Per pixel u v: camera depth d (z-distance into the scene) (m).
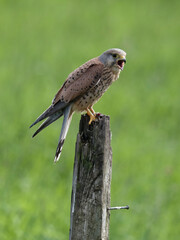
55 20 32.06
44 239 9.32
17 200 10.59
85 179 6.38
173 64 24.77
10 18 31.67
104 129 6.29
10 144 13.79
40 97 18.36
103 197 6.34
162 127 17.28
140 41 28.73
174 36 30.14
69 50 26.20
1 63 23.03
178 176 13.05
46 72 22.33
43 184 11.84
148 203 11.64
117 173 12.98
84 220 6.39
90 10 34.94
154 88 21.34
